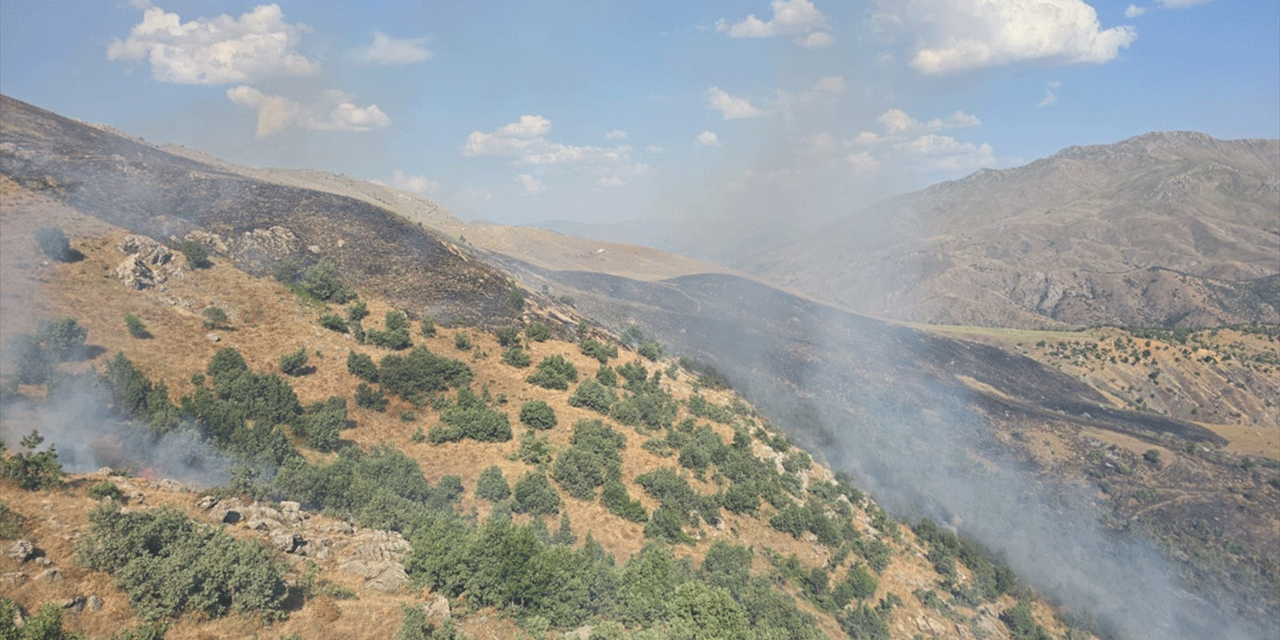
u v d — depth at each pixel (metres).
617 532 52.03
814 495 72.69
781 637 38.97
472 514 47.22
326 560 31.16
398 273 88.81
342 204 101.06
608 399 72.12
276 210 90.19
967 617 65.75
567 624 33.12
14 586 21.06
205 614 23.92
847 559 63.88
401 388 63.28
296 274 76.50
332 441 50.81
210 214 80.75
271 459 42.31
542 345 84.69
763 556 58.19
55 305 50.81
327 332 68.31
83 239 60.69
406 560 33.16
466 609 31.30
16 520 24.17
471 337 79.94
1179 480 124.06
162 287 60.81
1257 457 143.62
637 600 36.22
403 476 46.56
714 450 68.81
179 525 26.41
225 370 52.25
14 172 66.25
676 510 56.44
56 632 19.39
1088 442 137.12
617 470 58.97
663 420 72.62
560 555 36.28
